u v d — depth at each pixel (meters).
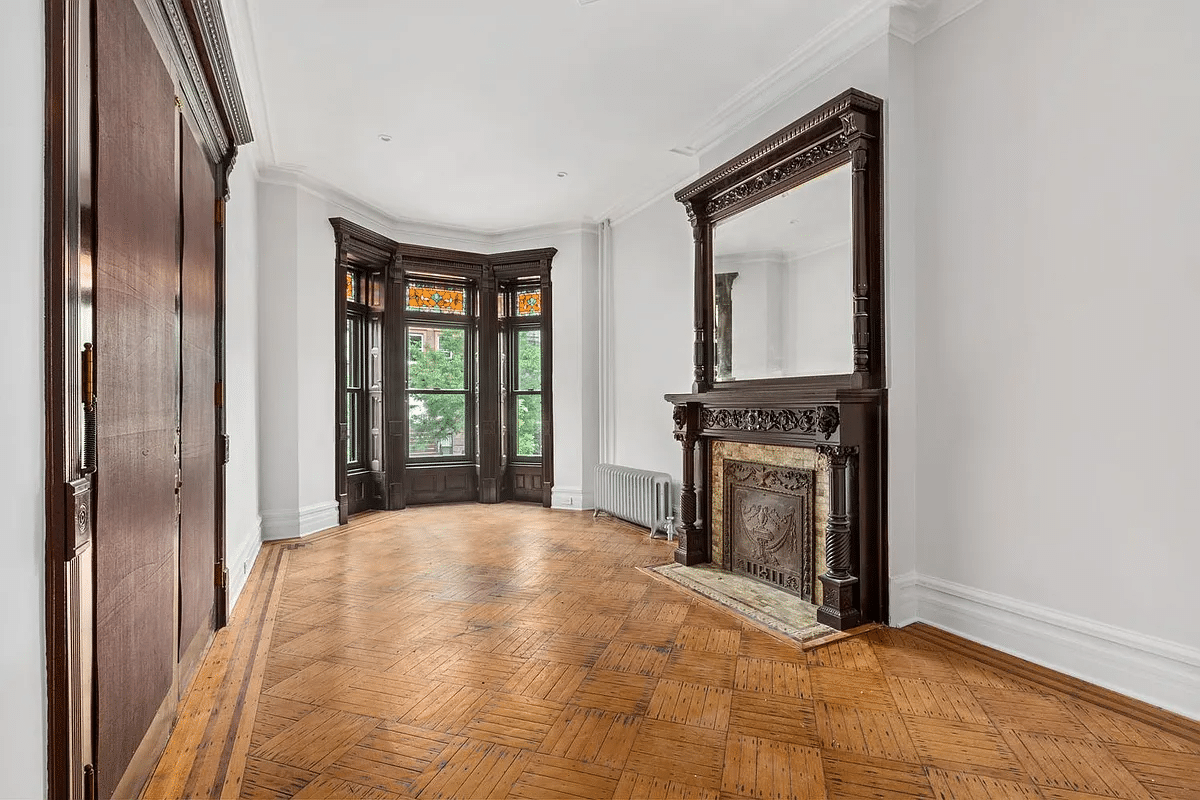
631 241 6.66
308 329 5.93
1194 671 2.39
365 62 3.86
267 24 3.45
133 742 1.90
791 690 2.68
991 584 3.11
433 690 2.70
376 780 2.05
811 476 3.76
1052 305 2.83
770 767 2.12
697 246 4.78
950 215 3.29
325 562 4.87
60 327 1.39
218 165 3.39
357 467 7.11
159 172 2.21
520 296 7.96
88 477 1.54
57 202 1.39
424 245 7.48
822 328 3.75
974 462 3.18
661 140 5.07
